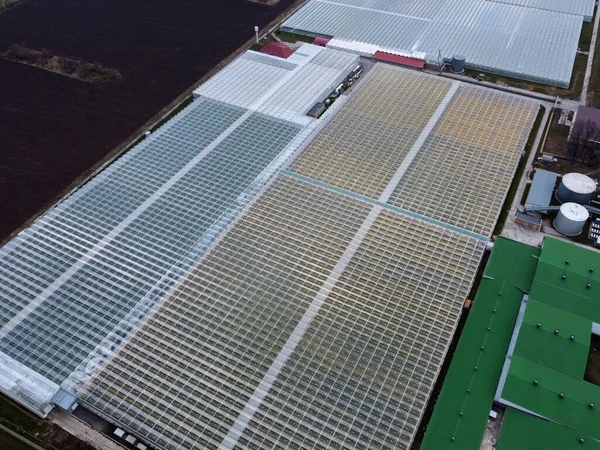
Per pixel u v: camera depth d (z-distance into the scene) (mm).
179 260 67438
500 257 68188
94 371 55969
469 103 95500
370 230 71250
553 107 98125
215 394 54062
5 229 75312
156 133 88875
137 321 60562
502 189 77750
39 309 61812
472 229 71438
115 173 80750
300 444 50188
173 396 53969
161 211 74375
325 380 54969
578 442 49656
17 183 82938
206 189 77938
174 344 58312
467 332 59781
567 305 61375
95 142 92000
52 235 71000
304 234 70688
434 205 75062
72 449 52031
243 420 52062
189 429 51594
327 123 91188
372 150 84875
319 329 59531
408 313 61156
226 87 100500
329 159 83250
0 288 64062
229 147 85875
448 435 51250
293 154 83875
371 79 102625
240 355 57219
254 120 92062
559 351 56844
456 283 64500
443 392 54594
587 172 83062
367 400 53375
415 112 93438
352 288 63812
